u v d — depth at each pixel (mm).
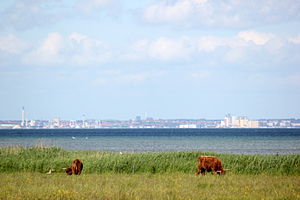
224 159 61344
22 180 49000
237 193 40125
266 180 49281
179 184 45719
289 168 57906
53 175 55312
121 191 39969
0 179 49781
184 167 59094
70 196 37438
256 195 38719
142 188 42688
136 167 59656
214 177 51750
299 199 36719
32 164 62312
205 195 38781
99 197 37281
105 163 59875
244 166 59219
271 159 59688
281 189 42125
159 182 47438
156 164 59812
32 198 36469
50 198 36625
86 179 50094
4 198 36594
